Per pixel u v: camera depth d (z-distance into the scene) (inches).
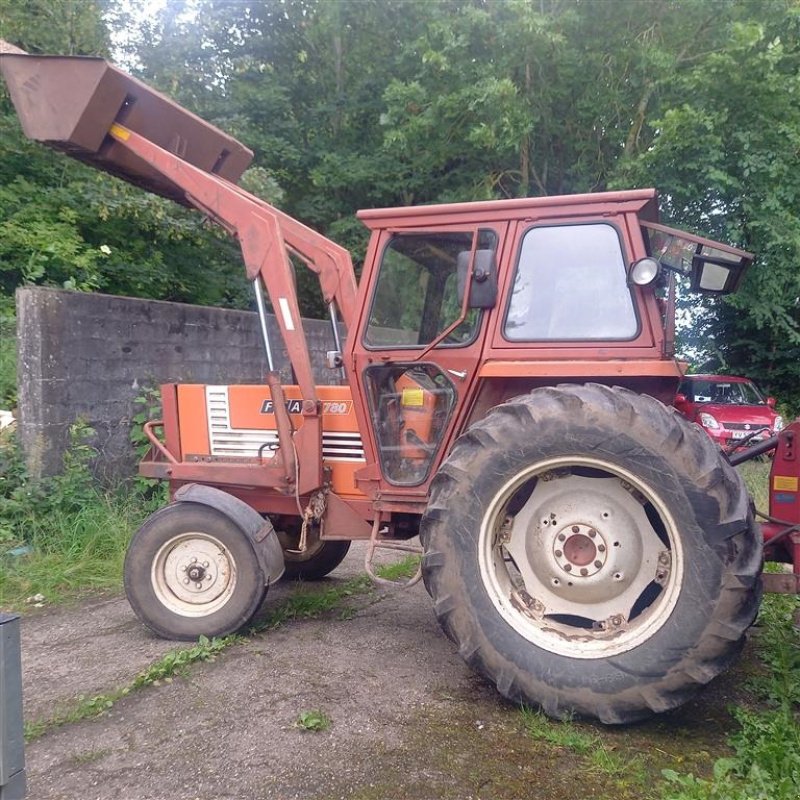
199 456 194.7
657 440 127.8
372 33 565.3
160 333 289.7
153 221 402.6
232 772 116.0
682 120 435.2
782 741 117.9
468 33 464.1
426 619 187.8
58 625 184.4
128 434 274.2
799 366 656.4
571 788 111.8
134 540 173.2
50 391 245.4
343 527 178.1
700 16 475.5
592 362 144.6
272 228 177.9
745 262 154.0
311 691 143.7
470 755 120.7
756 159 456.8
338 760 119.0
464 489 137.8
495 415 139.6
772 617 178.1
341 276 197.8
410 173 543.2
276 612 189.9
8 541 226.7
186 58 539.2
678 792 108.7
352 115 580.4
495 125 458.6
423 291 161.6
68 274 371.6
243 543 169.0
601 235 148.5
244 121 524.4
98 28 438.3
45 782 113.7
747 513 124.0
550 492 142.6
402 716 133.6
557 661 130.6
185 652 158.7
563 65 477.1
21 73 181.5
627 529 137.3
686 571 125.2
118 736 127.4
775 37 474.9
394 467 168.1
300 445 176.6
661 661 125.2
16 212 374.0
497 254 154.0
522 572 144.1
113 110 184.1
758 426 463.2
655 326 144.9
